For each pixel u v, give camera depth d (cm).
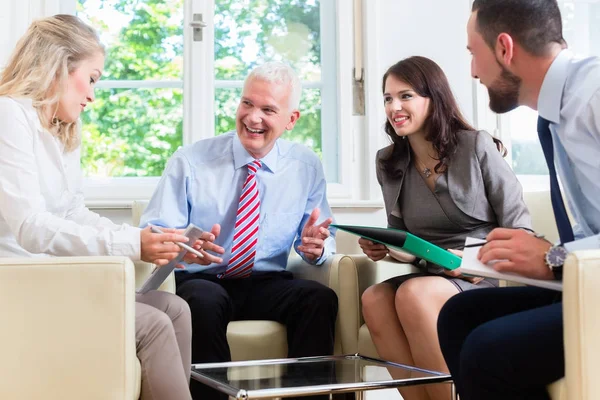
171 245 176
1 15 288
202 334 215
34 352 147
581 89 141
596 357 125
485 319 161
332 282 236
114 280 149
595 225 150
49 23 186
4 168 170
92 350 148
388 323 216
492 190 227
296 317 228
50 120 185
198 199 248
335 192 309
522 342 133
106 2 306
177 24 309
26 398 147
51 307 148
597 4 326
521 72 151
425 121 231
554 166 149
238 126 246
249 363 195
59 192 189
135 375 158
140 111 307
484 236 228
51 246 171
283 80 245
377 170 246
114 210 293
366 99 313
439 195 231
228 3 312
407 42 318
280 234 252
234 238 242
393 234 190
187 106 305
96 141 305
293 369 185
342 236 292
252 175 248
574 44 326
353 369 184
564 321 127
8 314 147
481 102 319
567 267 126
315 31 317
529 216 228
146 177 306
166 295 189
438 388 201
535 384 137
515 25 149
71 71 185
